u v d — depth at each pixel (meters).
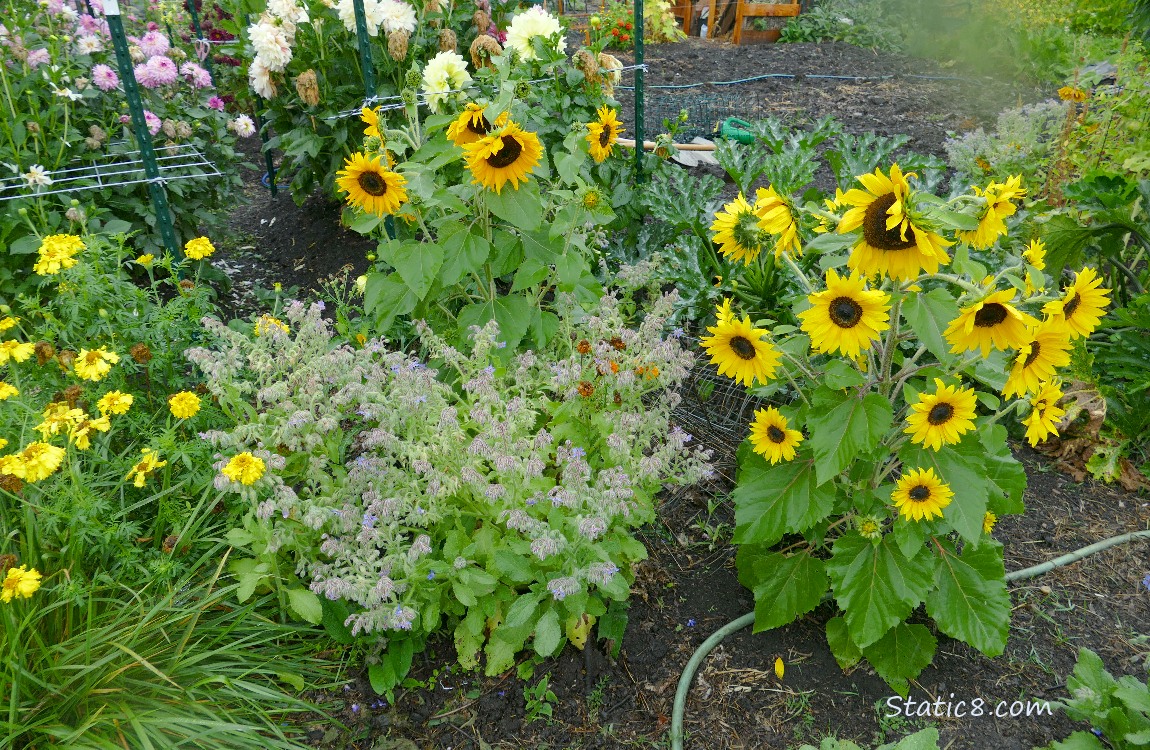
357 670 2.77
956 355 2.53
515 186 3.02
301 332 3.10
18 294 3.70
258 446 2.82
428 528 2.90
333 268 5.20
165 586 2.71
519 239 3.49
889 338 2.56
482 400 2.76
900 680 2.64
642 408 3.19
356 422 3.29
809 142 4.75
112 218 4.61
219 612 2.79
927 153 7.01
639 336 3.16
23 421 2.93
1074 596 3.04
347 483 2.84
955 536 3.06
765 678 2.74
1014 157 5.37
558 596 2.38
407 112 3.68
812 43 11.42
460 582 2.67
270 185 6.41
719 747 2.53
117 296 3.34
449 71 3.95
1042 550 3.25
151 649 2.56
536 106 4.60
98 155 4.48
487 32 5.57
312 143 5.20
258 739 2.45
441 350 3.14
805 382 3.04
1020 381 2.31
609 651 2.80
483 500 2.82
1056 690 2.69
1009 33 9.26
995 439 2.55
